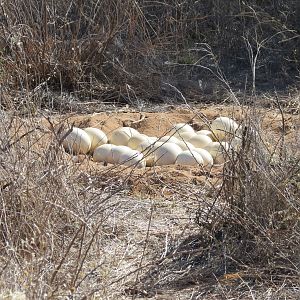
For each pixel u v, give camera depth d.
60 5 30.17
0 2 28.12
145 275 14.24
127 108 27.94
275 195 15.23
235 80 31.94
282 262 14.60
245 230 15.29
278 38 34.19
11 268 12.55
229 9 34.50
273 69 33.16
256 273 14.24
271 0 35.00
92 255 13.98
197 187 18.50
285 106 24.58
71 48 28.97
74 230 14.51
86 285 12.85
